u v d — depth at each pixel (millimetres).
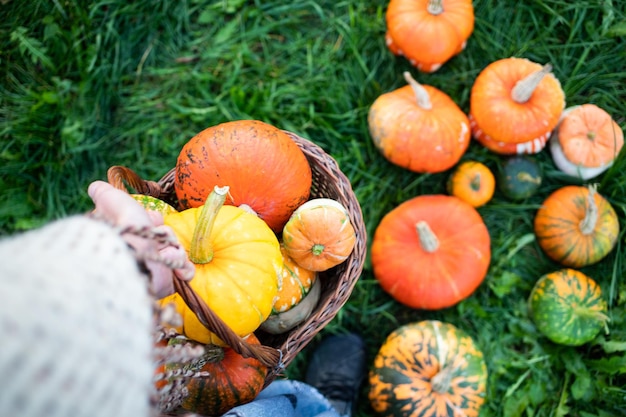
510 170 1362
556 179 1405
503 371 1349
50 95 1387
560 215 1339
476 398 1223
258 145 1068
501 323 1372
